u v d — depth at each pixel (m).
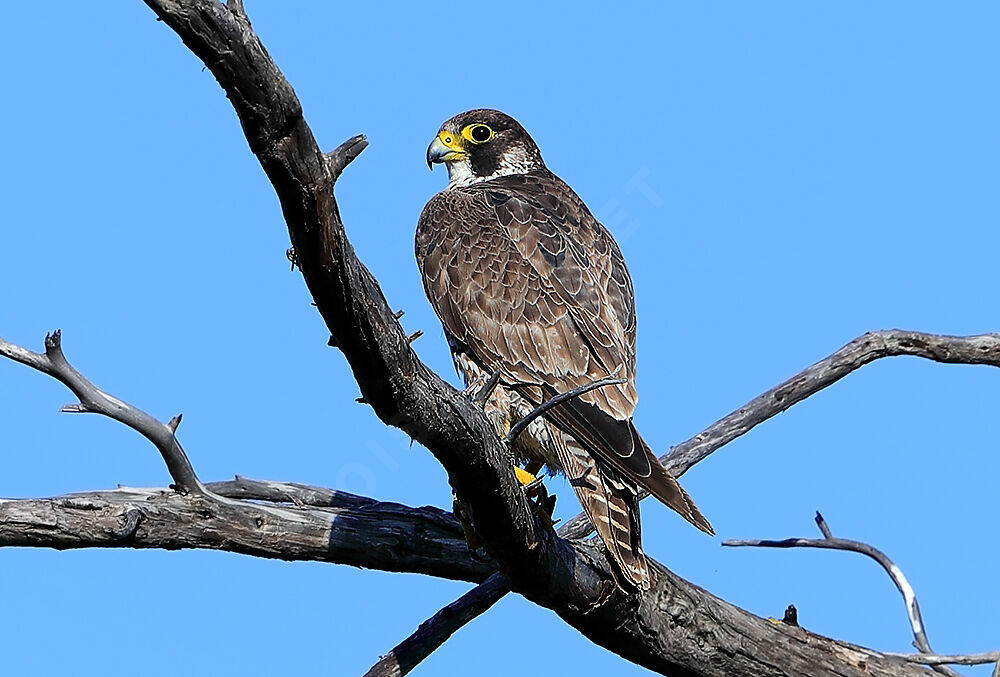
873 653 10.61
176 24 5.79
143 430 9.86
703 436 12.34
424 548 10.88
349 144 6.47
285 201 6.39
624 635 9.96
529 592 9.42
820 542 11.47
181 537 10.32
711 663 10.23
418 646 9.95
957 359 12.70
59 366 9.11
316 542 10.70
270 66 6.00
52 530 9.98
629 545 9.53
